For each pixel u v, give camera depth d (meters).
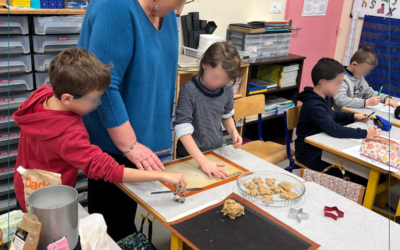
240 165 1.52
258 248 1.00
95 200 1.50
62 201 0.84
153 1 1.19
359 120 2.35
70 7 1.99
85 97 1.01
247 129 3.66
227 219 1.13
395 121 2.38
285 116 2.31
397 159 1.67
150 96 1.31
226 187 1.33
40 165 1.12
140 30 1.21
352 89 2.75
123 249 1.37
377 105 2.68
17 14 1.81
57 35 1.98
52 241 0.78
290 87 3.43
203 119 1.60
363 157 1.76
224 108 1.72
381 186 1.97
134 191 1.27
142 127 1.33
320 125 2.09
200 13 3.00
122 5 1.15
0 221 0.90
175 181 1.17
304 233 1.09
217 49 1.43
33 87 2.01
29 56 1.92
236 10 3.25
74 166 1.08
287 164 3.08
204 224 1.10
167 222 1.10
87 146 1.06
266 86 3.21
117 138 1.23
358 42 4.20
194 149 1.48
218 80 1.46
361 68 2.72
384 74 3.62
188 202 1.22
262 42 3.21
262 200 1.23
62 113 1.05
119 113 1.21
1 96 1.91
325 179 1.63
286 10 3.69
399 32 3.64
